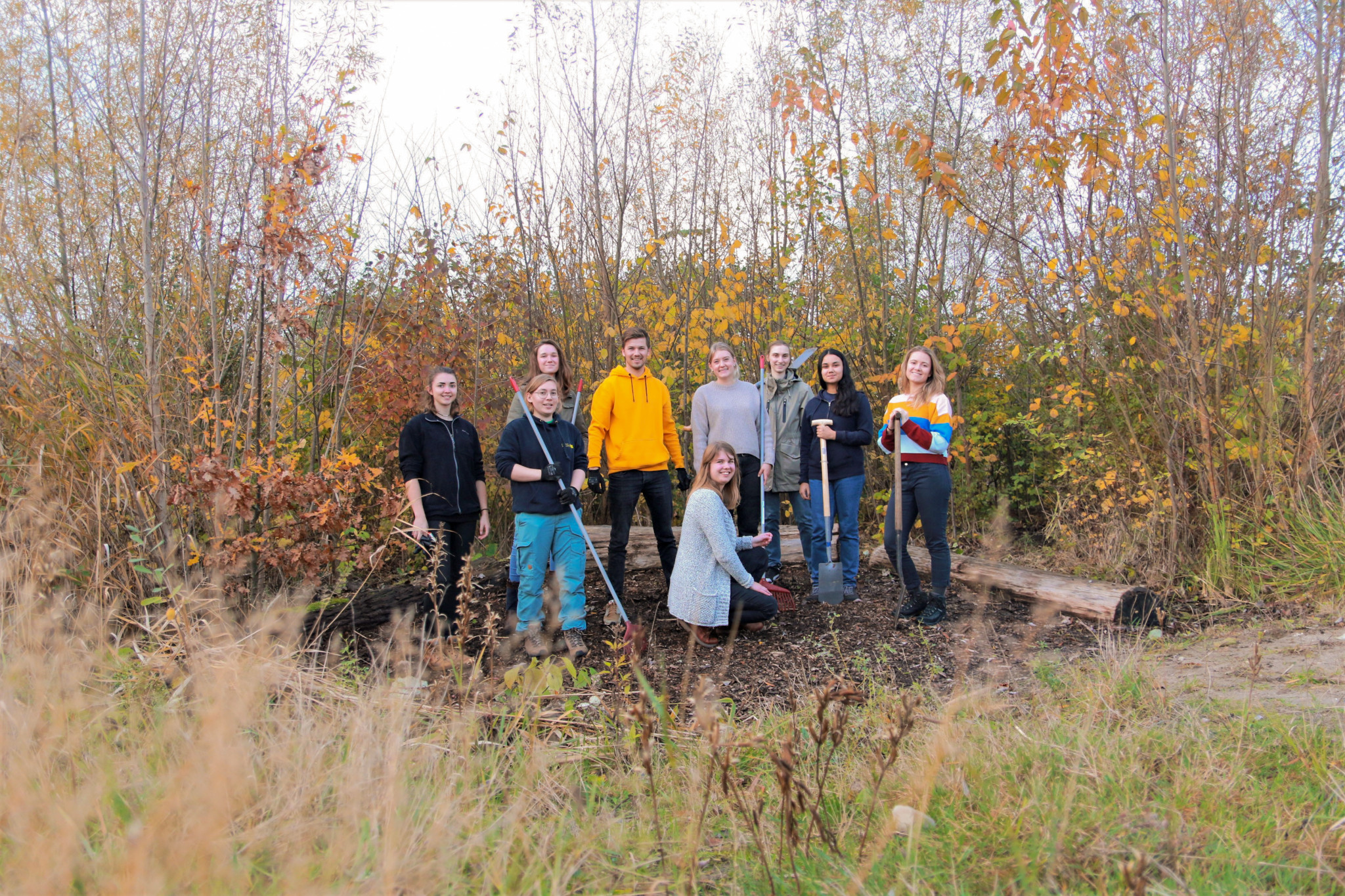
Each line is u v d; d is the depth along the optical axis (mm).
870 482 7090
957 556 5512
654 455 5004
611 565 5059
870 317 7086
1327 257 5152
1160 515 5340
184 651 3221
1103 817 2193
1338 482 5109
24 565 3480
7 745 2062
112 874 1662
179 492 3949
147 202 4117
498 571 5898
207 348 4723
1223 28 5129
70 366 4211
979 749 2635
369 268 5488
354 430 5648
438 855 1974
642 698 2625
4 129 4359
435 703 3160
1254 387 5207
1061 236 5695
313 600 4527
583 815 2443
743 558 4836
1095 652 4020
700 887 2094
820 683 3848
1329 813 2188
